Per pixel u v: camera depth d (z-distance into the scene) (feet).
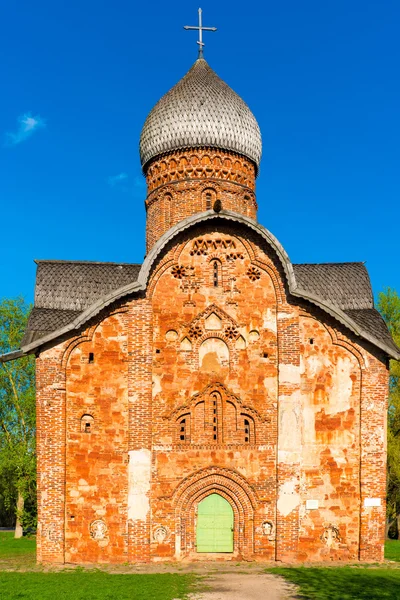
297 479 71.77
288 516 71.00
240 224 76.43
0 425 118.73
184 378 73.77
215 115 91.61
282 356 74.18
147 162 95.14
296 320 74.90
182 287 75.61
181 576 62.49
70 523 69.41
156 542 69.92
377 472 72.13
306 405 73.46
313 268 87.35
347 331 74.74
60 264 85.20
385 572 64.39
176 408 72.90
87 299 80.94
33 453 115.14
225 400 73.61
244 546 70.85
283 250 75.36
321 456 72.49
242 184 92.84
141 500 70.03
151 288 74.59
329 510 71.51
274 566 68.23
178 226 75.10
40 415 70.69
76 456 70.54
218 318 75.41
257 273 76.33
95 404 71.72
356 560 70.44
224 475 71.97
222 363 74.43
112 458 70.74
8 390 120.26
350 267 86.99
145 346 72.95
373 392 73.61
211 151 91.04
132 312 73.46
